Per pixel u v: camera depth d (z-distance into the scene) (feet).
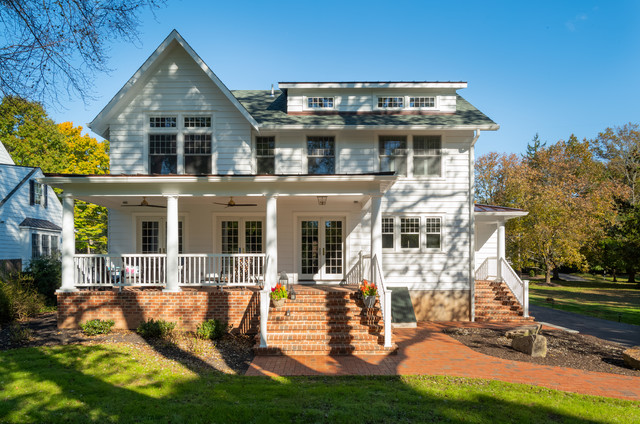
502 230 58.49
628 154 145.59
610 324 50.37
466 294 51.21
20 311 45.01
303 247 52.24
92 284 40.45
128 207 50.90
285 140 51.08
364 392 22.99
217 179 39.27
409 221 52.16
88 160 124.57
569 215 102.42
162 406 20.35
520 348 35.09
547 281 115.14
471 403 21.61
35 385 23.13
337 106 54.03
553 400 22.43
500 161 130.93
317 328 35.53
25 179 78.02
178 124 49.24
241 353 32.73
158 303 39.78
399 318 46.70
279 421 18.86
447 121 51.44
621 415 20.49
